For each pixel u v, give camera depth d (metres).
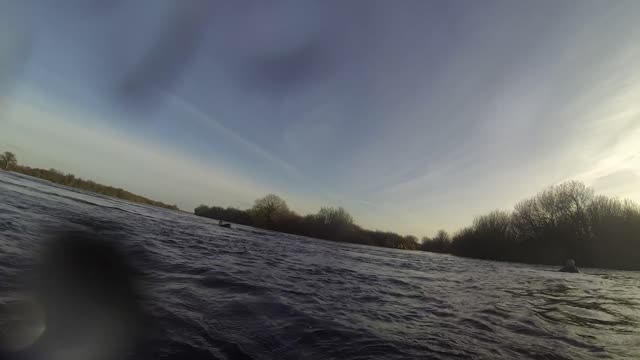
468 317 7.66
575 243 48.94
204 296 6.26
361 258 25.28
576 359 5.20
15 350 3.21
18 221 10.38
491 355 5.06
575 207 51.75
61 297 4.86
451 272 21.42
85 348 3.53
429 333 5.96
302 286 8.99
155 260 9.07
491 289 13.46
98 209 22.09
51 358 3.20
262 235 37.50
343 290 9.48
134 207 39.88
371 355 4.52
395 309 7.80
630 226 46.22
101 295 5.26
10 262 6.07
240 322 5.11
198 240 17.14
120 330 4.10
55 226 10.98
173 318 4.79
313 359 4.18
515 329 6.82
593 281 20.64
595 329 7.24
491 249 57.97
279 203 72.88
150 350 3.71
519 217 58.31
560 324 7.54
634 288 17.38
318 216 72.56
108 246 9.66
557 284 17.14
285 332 4.98
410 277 15.66
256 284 8.05
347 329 5.51
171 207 89.94
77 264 6.98
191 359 3.64
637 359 5.37
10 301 4.35
